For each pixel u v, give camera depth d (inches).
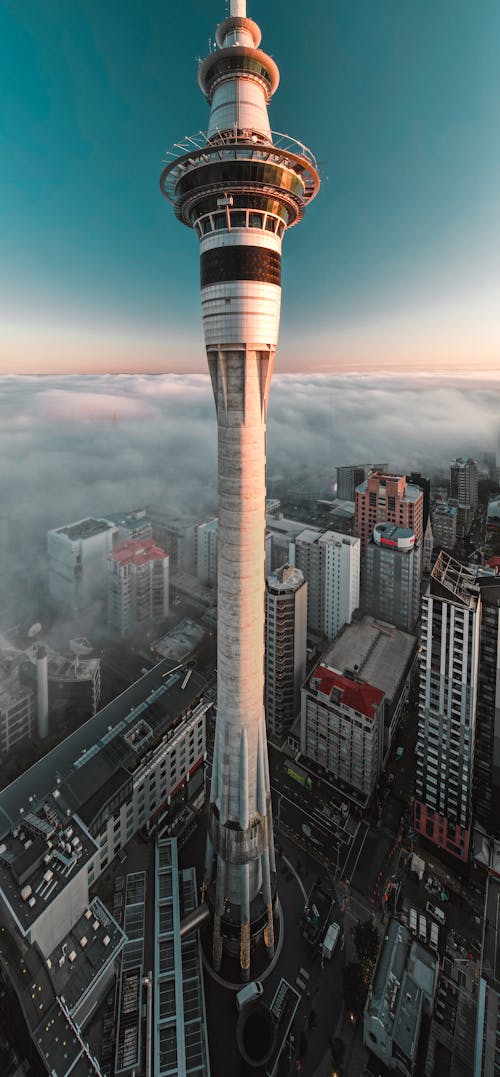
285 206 3078.2
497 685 4557.1
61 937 3233.3
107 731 4815.5
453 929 4443.9
